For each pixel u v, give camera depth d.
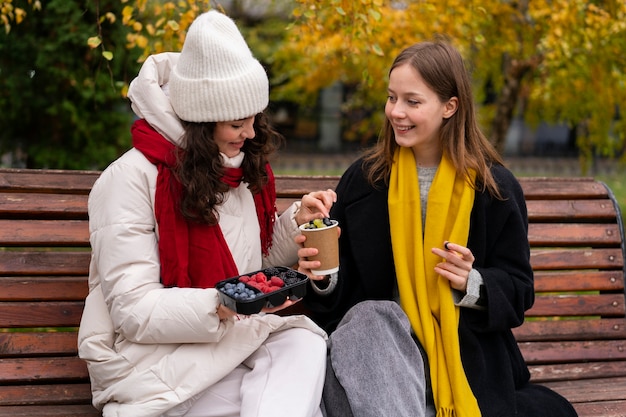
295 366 2.09
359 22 3.32
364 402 2.11
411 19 4.09
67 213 2.59
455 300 2.36
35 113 5.20
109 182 2.11
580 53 4.73
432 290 2.39
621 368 2.85
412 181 2.45
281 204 2.84
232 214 2.28
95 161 5.36
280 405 2.00
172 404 2.01
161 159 2.11
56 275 2.56
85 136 5.30
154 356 2.07
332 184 2.92
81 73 4.89
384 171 2.51
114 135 5.34
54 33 4.81
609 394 2.66
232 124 2.12
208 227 2.16
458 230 2.36
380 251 2.49
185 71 2.07
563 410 2.37
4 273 2.49
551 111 5.90
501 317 2.31
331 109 15.67
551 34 4.23
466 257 2.26
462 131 2.38
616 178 12.62
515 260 2.42
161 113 2.10
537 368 2.80
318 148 15.66
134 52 4.68
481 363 2.35
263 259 2.50
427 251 2.40
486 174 2.39
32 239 2.52
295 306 2.69
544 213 2.92
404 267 2.40
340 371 2.17
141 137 2.14
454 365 2.29
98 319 2.15
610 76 5.02
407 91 2.30
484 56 5.32
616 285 2.92
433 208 2.39
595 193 3.00
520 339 2.83
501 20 5.06
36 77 5.01
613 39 4.68
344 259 2.54
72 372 2.46
